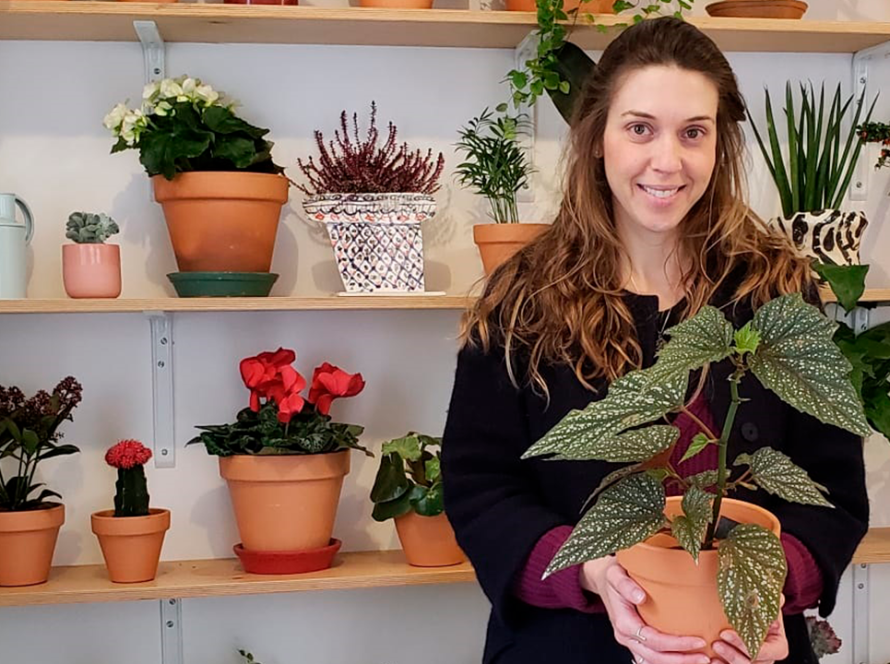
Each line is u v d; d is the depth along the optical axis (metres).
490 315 1.38
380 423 2.03
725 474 0.92
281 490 1.80
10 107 1.94
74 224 1.78
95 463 1.97
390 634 2.07
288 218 2.00
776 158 1.96
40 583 1.79
